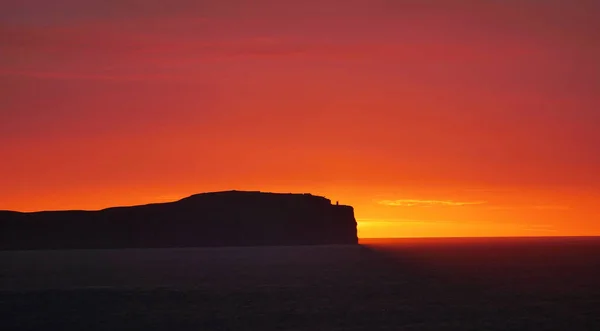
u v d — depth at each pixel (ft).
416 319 488.44
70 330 455.63
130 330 453.58
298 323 472.44
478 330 451.53
